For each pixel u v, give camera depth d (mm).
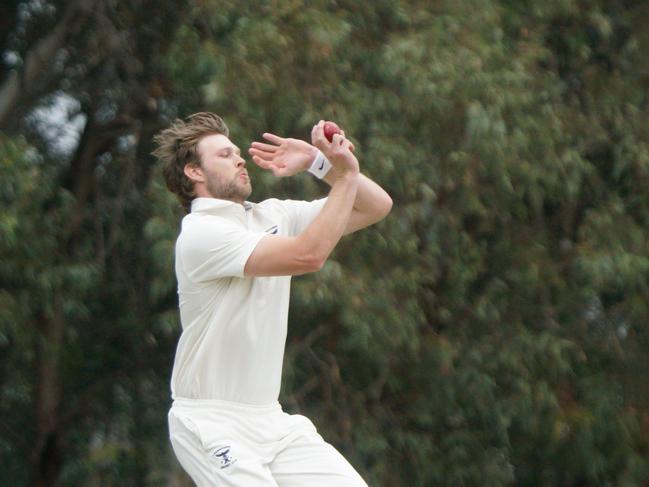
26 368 46844
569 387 41875
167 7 43156
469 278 39594
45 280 38594
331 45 36750
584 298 41094
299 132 38344
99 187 45281
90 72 44938
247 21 36688
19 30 45719
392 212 37656
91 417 47719
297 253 18312
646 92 42531
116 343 46469
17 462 49188
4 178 37188
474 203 38312
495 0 39688
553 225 43125
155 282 36719
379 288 37250
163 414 45906
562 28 42562
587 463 41156
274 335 19250
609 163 42531
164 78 43094
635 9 43156
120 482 44781
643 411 42312
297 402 40250
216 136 19734
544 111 38688
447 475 41562
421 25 38312
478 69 36438
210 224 18891
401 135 37719
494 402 40062
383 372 40250
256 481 18672
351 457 40344
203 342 19031
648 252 39969
